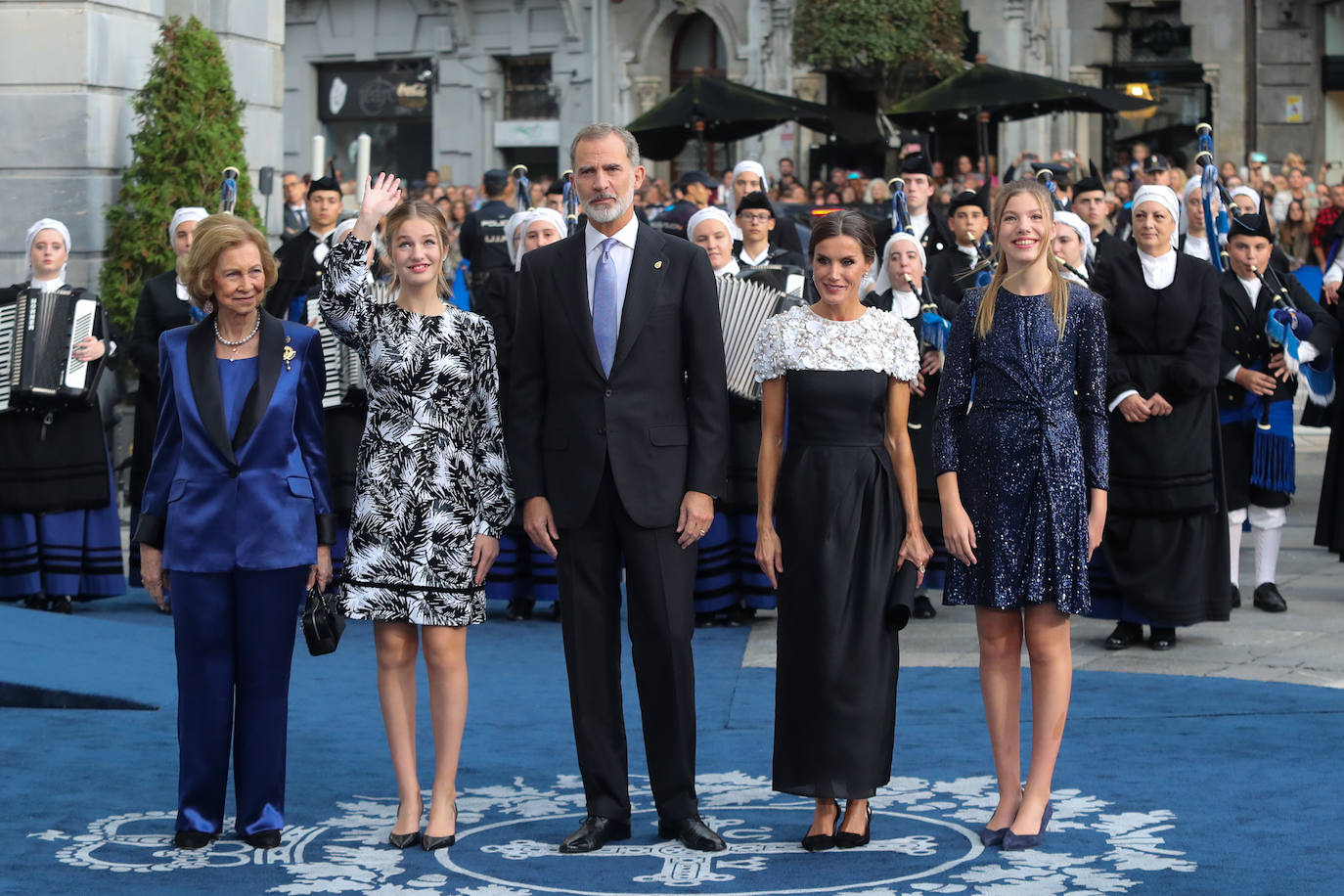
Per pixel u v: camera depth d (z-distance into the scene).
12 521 30.62
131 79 41.34
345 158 98.12
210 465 17.61
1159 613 26.14
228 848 17.45
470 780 20.17
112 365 31.33
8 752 21.44
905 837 17.50
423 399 17.70
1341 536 30.17
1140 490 26.19
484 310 28.70
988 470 17.47
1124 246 26.62
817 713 17.08
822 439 17.52
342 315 17.84
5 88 40.19
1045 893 15.50
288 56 97.81
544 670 26.47
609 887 15.98
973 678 25.16
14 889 16.00
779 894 15.68
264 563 17.48
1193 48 79.88
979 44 82.19
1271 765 19.92
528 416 17.92
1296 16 78.19
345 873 16.53
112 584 31.22
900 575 17.39
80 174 40.09
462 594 17.59
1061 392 17.48
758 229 30.17
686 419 17.73
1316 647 26.59
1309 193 64.19
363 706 24.19
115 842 17.62
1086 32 81.38
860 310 17.80
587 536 17.59
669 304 17.59
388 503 17.62
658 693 17.52
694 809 17.58
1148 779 19.42
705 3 87.69
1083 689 24.11
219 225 17.69
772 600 29.31
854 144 76.38
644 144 56.78
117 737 22.28
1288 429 29.23
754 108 53.16
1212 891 15.44
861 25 74.06
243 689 17.66
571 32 91.06
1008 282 17.78
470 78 94.00
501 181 40.84
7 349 30.22
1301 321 29.02
